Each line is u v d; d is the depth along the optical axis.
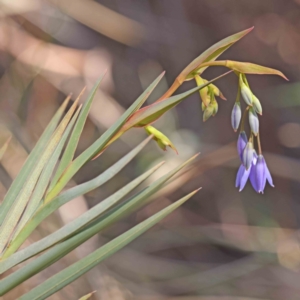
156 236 2.04
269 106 2.36
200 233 2.08
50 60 1.77
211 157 1.88
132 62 2.26
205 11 2.40
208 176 2.25
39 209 0.93
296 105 2.27
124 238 0.92
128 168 1.91
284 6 2.37
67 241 0.92
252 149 0.95
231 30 2.40
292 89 2.18
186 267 1.95
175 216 2.14
